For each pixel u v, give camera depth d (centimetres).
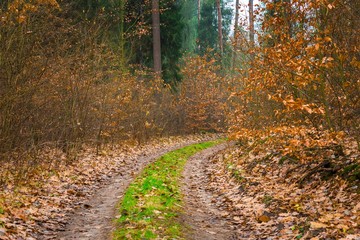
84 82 1625
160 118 2825
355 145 1016
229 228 788
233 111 1667
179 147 2480
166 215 800
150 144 2416
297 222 722
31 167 1167
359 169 844
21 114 1235
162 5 3203
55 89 1485
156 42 3048
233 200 1009
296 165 1088
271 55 812
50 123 1412
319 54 838
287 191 940
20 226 720
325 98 861
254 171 1230
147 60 3316
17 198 900
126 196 970
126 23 3002
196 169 1658
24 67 1234
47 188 1066
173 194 1022
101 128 1803
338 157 962
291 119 1007
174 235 684
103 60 1795
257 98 1367
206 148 2573
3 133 1141
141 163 1692
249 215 852
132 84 2180
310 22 889
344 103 824
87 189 1134
